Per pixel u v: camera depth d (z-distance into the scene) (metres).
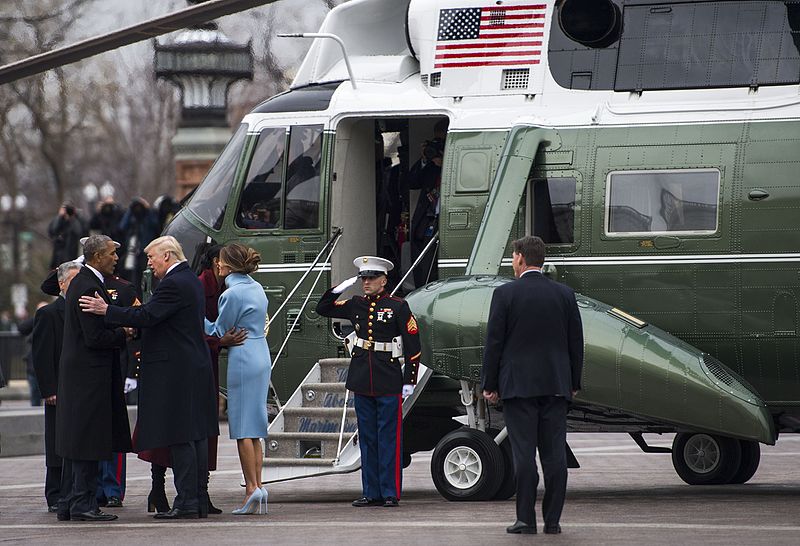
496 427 50.06
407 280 55.34
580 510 42.28
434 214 54.69
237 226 54.09
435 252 54.28
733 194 47.16
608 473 58.31
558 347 36.03
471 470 46.31
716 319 47.28
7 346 121.44
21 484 56.91
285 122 53.91
